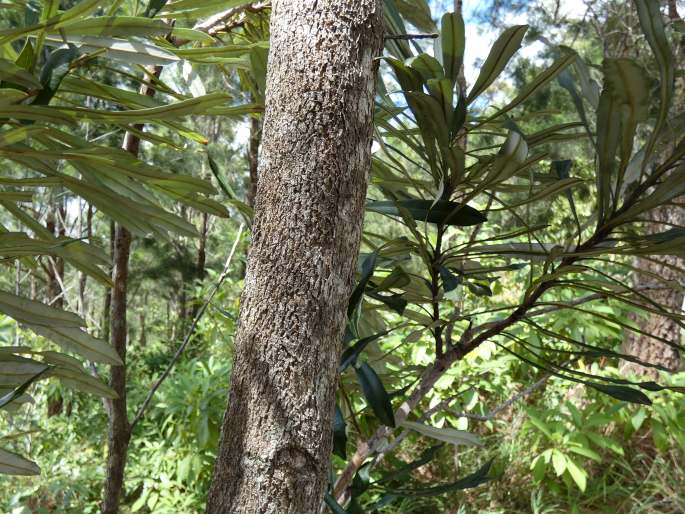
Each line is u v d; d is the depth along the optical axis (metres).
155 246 10.62
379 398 0.92
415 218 0.96
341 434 0.92
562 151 4.73
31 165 1.12
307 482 0.64
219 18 1.56
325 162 0.65
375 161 1.21
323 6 0.66
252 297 0.66
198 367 3.31
